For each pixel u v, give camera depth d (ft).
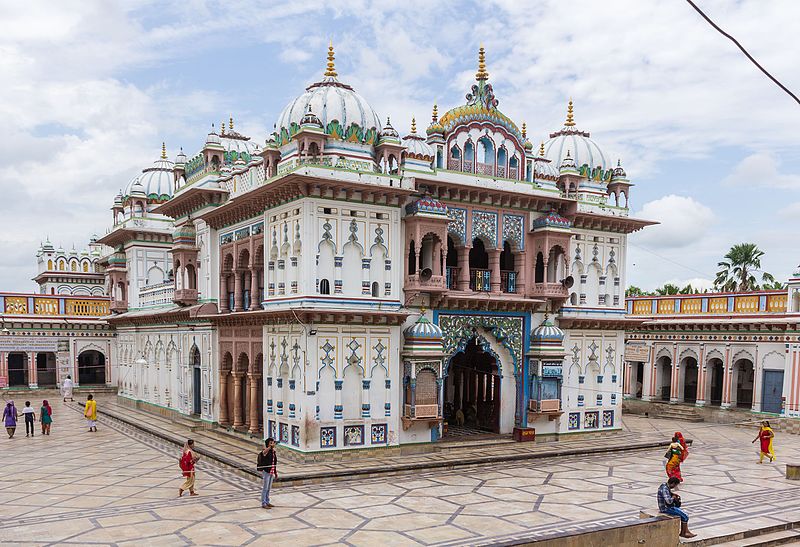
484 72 51.34
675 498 28.84
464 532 28.78
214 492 35.53
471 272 49.65
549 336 50.57
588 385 54.70
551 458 46.60
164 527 29.12
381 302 44.19
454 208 48.03
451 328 48.03
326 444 41.78
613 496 35.60
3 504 33.06
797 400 60.59
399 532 28.68
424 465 41.52
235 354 51.67
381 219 44.27
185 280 57.77
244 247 50.60
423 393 45.06
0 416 70.54
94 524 29.55
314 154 44.06
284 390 44.29
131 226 76.18
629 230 57.11
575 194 54.13
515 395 51.55
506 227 50.49
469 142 49.88
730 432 60.90
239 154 64.03
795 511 33.50
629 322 55.62
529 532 28.89
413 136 53.83
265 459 32.53
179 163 61.87
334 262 42.42
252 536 27.94
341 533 28.45
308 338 41.16
